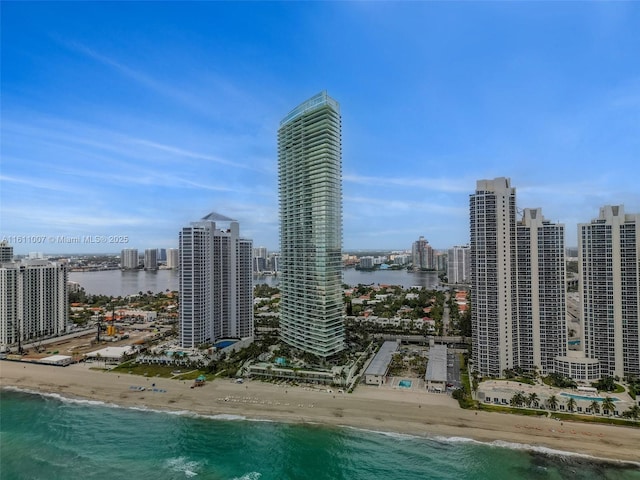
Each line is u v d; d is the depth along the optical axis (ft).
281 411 584.40
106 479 438.40
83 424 559.79
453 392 618.85
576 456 459.73
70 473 449.48
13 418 581.53
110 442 511.81
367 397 629.10
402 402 607.78
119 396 652.89
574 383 627.87
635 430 508.12
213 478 439.22
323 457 470.80
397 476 433.89
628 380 637.30
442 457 463.42
